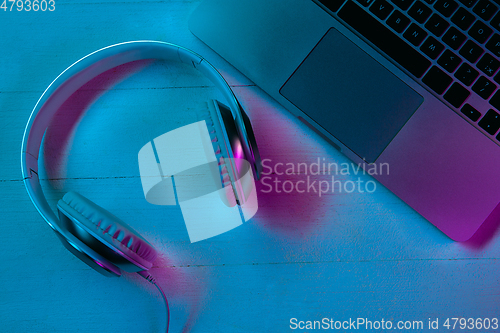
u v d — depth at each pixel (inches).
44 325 21.5
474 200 20.4
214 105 17.3
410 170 20.7
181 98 22.8
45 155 22.3
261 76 21.5
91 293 21.8
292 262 21.9
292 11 21.3
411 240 21.9
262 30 21.5
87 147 22.5
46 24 23.2
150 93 22.8
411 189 20.7
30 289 21.8
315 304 21.7
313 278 21.8
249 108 22.4
